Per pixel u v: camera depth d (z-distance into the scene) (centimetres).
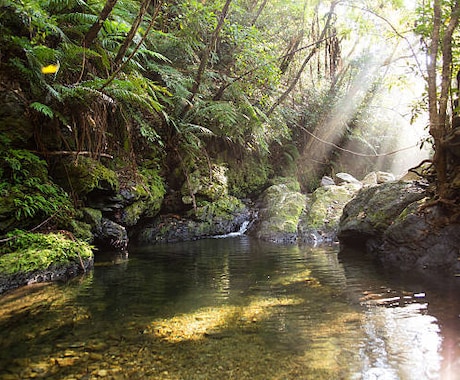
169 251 581
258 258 510
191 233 745
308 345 209
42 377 177
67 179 507
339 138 1326
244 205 895
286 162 1170
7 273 335
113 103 482
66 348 210
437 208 397
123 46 455
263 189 1038
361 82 1179
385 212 502
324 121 1228
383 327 231
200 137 855
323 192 845
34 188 433
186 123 727
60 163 509
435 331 220
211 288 345
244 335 226
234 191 938
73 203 502
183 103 716
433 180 446
